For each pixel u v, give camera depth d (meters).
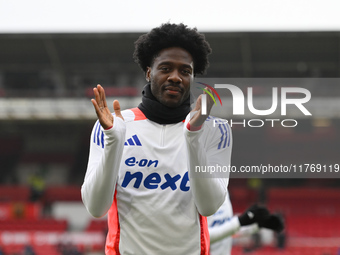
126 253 2.46
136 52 2.68
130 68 25.81
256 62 25.42
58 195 24.19
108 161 2.33
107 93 23.17
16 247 18.33
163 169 2.47
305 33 23.75
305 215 22.56
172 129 2.55
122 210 2.49
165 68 2.51
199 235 2.48
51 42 24.72
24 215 22.03
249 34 23.80
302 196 23.44
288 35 23.88
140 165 2.48
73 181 25.84
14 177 25.91
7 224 20.88
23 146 27.17
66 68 25.89
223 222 4.02
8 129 26.66
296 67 25.56
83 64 25.73
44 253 17.83
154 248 2.43
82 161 26.67
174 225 2.43
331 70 25.59
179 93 2.51
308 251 17.69
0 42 24.72
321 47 24.56
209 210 2.44
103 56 25.48
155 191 2.45
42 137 27.30
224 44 24.53
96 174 2.37
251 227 4.04
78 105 23.58
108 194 2.39
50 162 26.50
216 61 25.41
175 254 2.43
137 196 2.45
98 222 21.56
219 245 4.29
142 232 2.44
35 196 23.48
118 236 2.49
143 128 2.55
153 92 2.57
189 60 2.53
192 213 2.46
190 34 2.57
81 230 21.48
